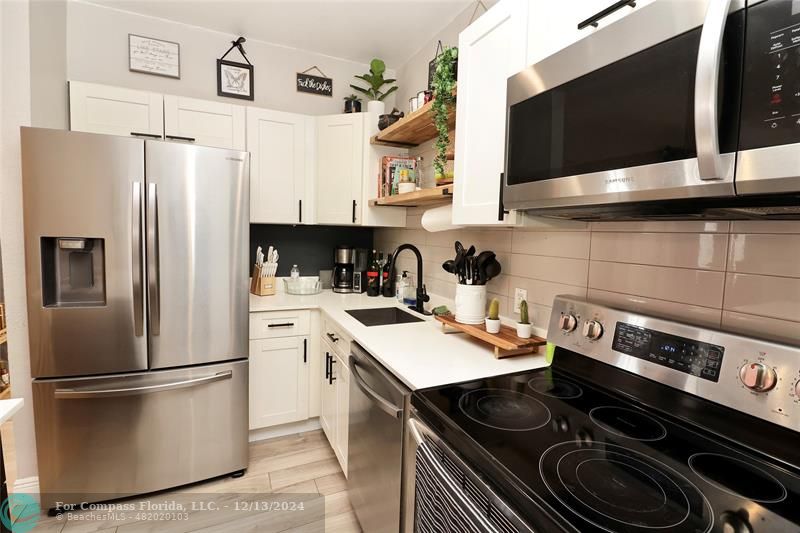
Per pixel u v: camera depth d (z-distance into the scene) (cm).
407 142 252
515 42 116
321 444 234
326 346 221
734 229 91
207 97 260
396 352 144
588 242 129
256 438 238
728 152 61
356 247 315
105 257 169
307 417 242
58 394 167
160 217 177
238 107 244
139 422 181
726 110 61
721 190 64
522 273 160
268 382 229
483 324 163
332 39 264
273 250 273
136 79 243
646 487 68
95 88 210
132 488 183
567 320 124
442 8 221
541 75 100
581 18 93
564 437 85
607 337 111
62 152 161
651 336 101
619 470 73
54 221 162
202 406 193
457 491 80
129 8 235
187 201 182
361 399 153
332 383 210
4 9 167
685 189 68
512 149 111
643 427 90
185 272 184
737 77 60
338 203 262
